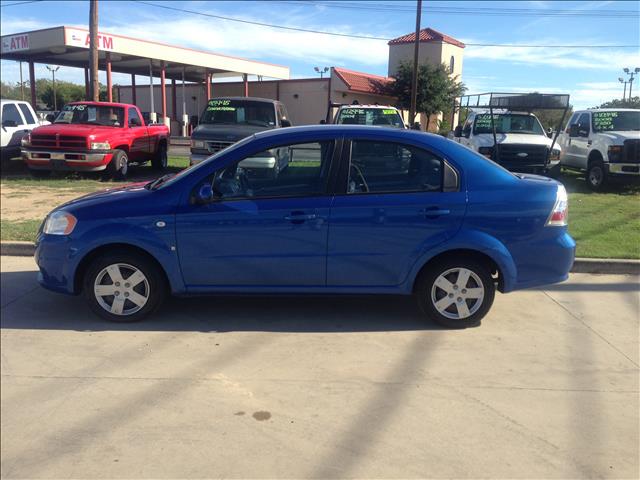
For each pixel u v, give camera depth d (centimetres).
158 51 3234
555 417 356
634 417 358
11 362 429
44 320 516
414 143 487
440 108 4125
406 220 477
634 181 1328
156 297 504
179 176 504
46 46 2741
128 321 506
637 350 464
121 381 399
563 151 1533
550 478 297
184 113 4247
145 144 1608
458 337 485
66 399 375
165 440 329
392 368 423
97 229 485
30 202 1089
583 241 783
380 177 486
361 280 491
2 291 596
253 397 378
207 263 487
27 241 753
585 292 618
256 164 488
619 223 918
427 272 493
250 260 485
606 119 1403
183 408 363
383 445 324
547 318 536
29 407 365
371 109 1506
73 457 314
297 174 489
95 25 1942
